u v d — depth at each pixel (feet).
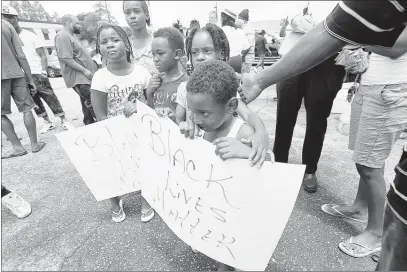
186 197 3.78
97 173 5.26
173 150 3.84
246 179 3.17
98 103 5.74
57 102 12.40
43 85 11.83
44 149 10.44
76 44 10.30
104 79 5.57
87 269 4.62
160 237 5.31
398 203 2.85
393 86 3.97
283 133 6.91
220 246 3.54
